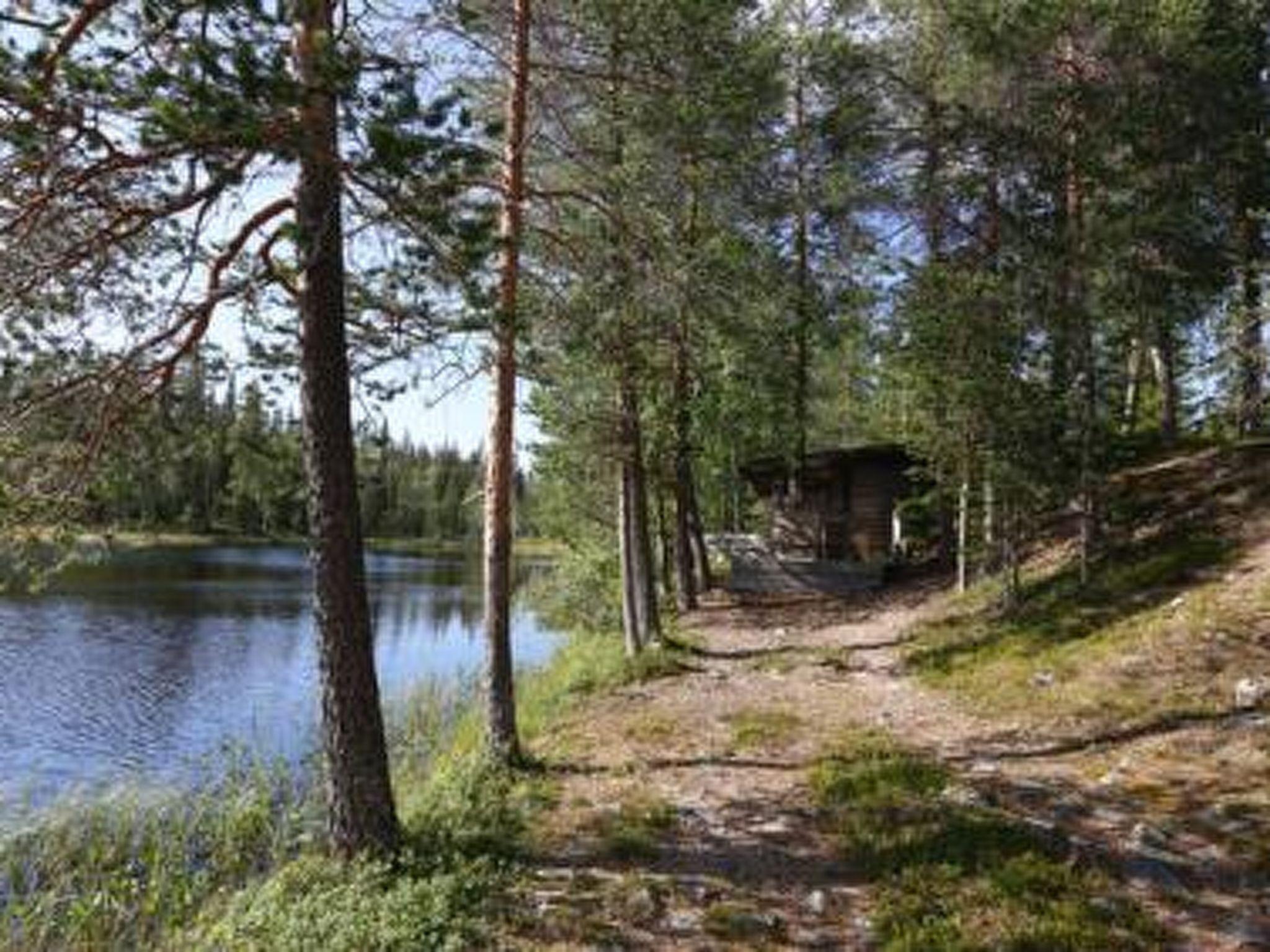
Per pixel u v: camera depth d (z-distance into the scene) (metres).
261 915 7.23
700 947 6.68
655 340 14.25
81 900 8.92
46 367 7.54
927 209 21.19
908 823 8.45
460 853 8.04
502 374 11.08
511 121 10.82
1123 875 7.25
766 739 11.59
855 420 35.44
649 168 12.84
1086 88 16.11
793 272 21.52
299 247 7.20
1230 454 18.75
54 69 6.11
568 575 27.09
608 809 9.30
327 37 6.22
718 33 13.41
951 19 17.33
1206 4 18.11
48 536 7.82
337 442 8.01
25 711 19.69
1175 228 16.94
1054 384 16.23
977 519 20.11
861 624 19.59
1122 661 12.38
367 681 8.15
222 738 17.58
